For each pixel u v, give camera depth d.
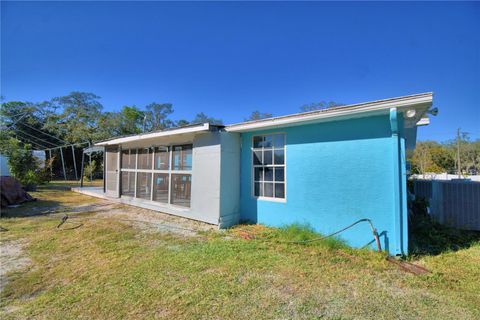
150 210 7.53
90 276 2.91
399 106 3.37
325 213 4.43
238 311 2.18
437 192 5.61
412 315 2.13
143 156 8.20
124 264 3.28
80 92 29.52
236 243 4.24
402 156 3.62
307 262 3.37
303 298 2.42
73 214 6.96
